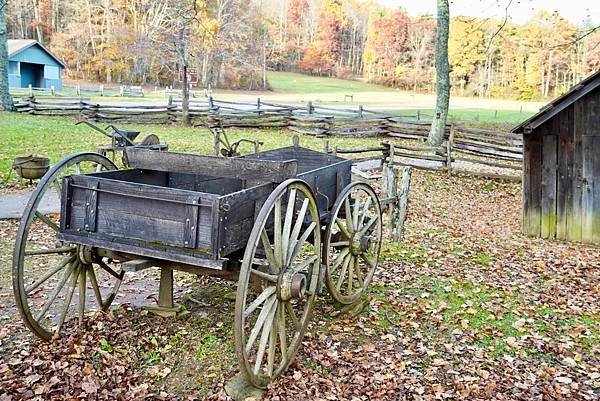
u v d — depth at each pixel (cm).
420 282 595
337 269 586
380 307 518
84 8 4922
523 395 373
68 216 379
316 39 6850
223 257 342
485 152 1484
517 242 810
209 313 475
